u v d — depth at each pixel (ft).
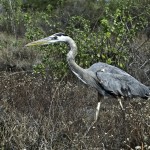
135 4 67.10
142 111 30.81
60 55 51.24
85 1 95.61
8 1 88.89
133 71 50.11
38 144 26.78
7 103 33.47
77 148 26.32
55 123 28.94
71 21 52.13
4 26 88.99
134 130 28.09
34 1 101.86
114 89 33.88
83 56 47.34
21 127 27.40
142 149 25.46
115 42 47.73
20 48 68.23
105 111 36.70
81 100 39.96
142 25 53.11
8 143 26.78
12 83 42.73
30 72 57.93
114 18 47.29
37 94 38.86
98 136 28.27
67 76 49.80
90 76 33.99
